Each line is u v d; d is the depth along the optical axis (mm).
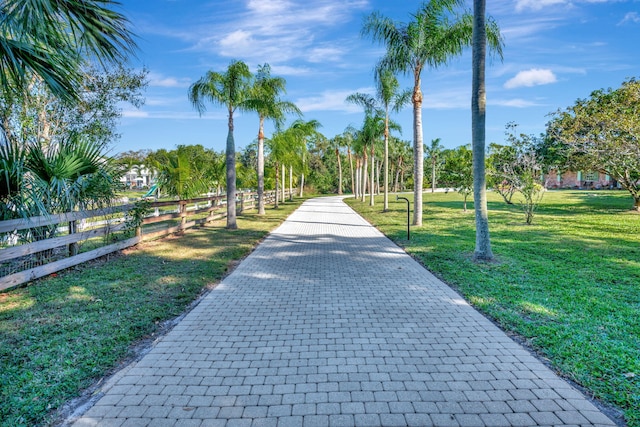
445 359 3293
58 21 4207
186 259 7594
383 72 14477
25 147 6258
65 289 5379
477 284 5594
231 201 12750
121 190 8273
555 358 3256
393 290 5473
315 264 7348
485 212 7188
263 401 2676
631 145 11234
